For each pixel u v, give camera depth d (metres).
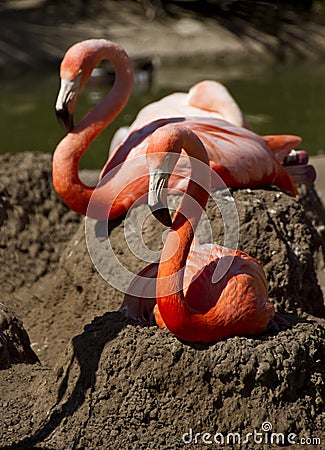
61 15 34.34
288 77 28.52
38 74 28.59
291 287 9.37
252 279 7.56
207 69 30.06
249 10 33.94
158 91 25.91
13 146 20.23
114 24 33.44
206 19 33.66
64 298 10.52
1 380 8.28
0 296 11.16
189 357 7.41
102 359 7.59
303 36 33.00
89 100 24.34
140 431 7.39
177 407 7.40
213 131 10.02
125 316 8.00
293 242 9.75
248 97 25.34
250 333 7.59
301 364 7.50
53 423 7.59
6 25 32.56
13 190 12.06
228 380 7.36
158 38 32.22
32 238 11.91
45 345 10.23
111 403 7.48
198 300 7.43
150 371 7.43
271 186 10.34
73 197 10.07
